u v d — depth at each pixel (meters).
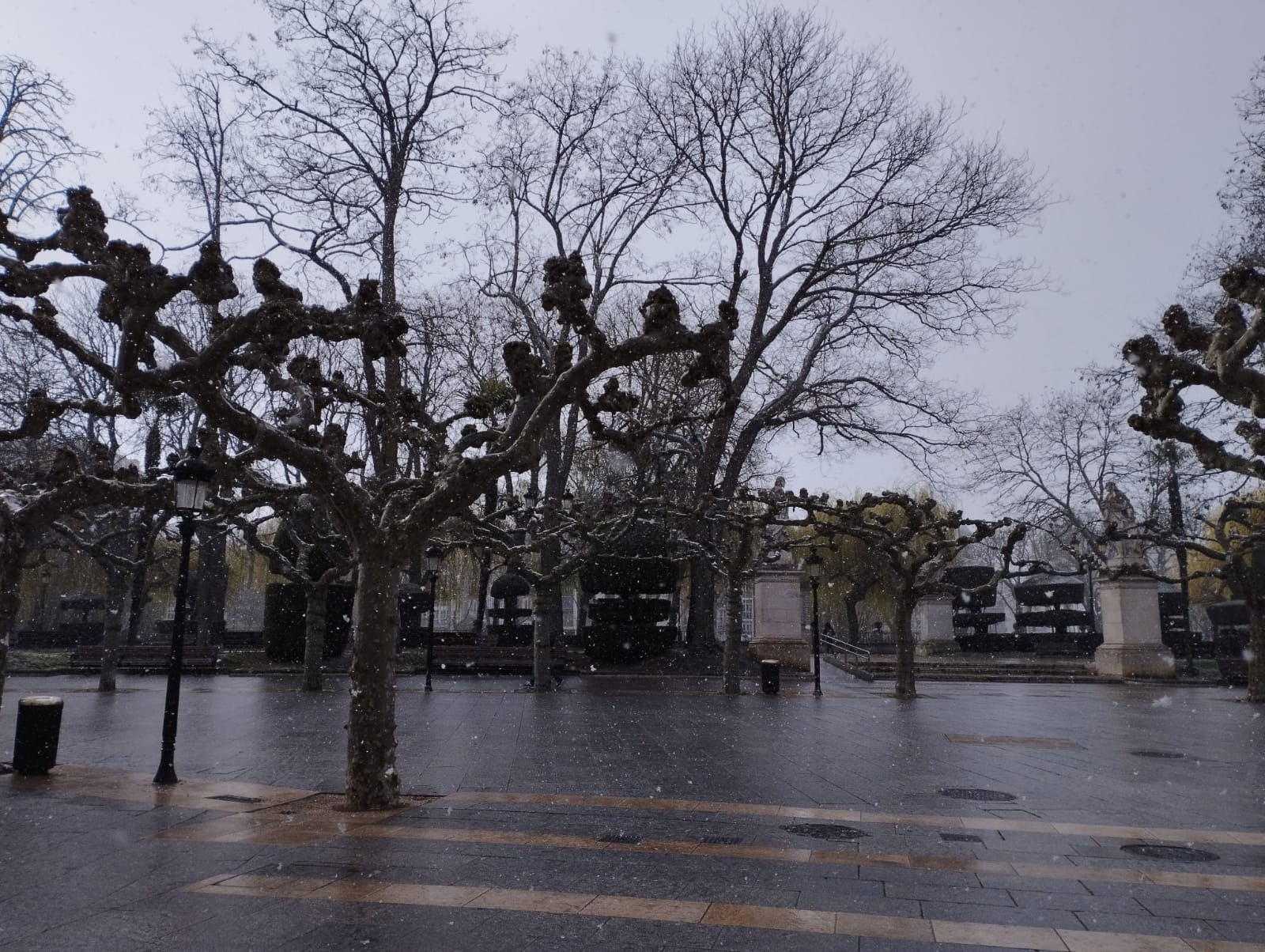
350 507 9.03
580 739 14.84
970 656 43.16
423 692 24.70
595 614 34.16
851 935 5.10
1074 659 41.34
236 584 58.34
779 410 34.91
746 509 26.30
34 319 9.50
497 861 6.75
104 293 8.55
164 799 9.28
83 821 8.15
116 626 23.84
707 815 8.66
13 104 19.77
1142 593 33.84
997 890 6.07
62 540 29.89
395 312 24.75
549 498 26.89
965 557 71.62
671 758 12.65
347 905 5.56
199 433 10.96
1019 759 12.86
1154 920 5.43
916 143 34.34
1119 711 21.41
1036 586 44.34
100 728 15.70
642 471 29.08
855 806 9.24
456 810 8.84
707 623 35.31
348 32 26.12
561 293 8.57
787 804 9.28
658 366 33.38
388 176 27.42
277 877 6.22
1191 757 13.31
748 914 5.48
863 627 69.69
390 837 7.55
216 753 12.86
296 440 9.30
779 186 33.91
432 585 25.06
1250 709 22.08
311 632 23.98
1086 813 8.98
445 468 10.55
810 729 16.62
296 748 13.38
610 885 6.12
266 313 7.89
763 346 34.09
